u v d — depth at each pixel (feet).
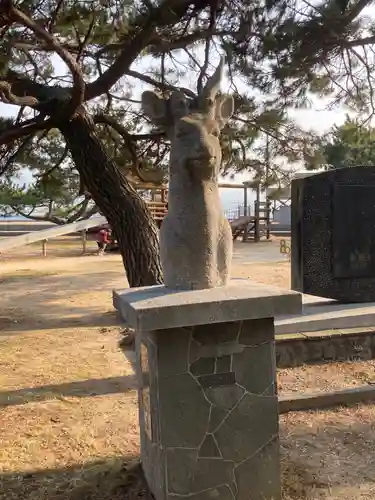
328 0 22.40
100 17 24.04
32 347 22.77
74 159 24.52
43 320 28.55
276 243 75.15
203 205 10.41
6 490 11.09
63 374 18.94
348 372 18.21
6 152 29.91
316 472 11.56
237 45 24.89
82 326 26.91
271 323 10.28
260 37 23.89
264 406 10.27
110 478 11.50
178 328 9.78
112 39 26.55
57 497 10.78
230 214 87.40
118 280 42.88
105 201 24.23
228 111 10.96
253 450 10.21
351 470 11.65
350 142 32.78
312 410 15.24
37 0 23.03
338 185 21.62
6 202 52.24
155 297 9.70
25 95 24.71
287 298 9.64
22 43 22.27
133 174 32.71
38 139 31.37
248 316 9.42
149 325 8.89
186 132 10.27
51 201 51.88
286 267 47.80
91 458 12.59
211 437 10.00
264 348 10.27
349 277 21.85
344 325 19.86
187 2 23.13
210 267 10.44
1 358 21.06
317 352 19.33
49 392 17.04
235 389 10.11
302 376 17.85
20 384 17.89
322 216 21.63
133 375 18.79
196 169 10.21
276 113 29.58
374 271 21.99
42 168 35.32
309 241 21.58
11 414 15.25
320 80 27.78
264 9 23.36
